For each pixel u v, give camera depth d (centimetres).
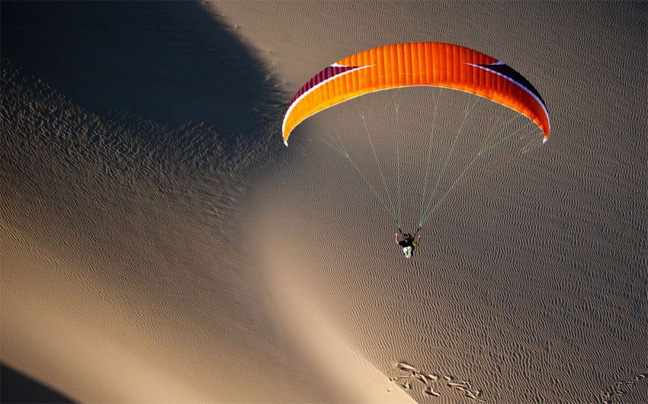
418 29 2602
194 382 1636
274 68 2480
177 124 2228
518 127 2252
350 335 1708
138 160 2094
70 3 2539
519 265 1880
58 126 2103
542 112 1281
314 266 1850
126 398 1603
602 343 1747
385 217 1972
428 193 2048
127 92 2284
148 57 2434
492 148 2186
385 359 1673
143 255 1858
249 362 1666
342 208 1997
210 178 2092
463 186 2072
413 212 1989
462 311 1770
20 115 2089
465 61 1201
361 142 2208
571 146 2191
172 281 1809
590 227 1977
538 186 2077
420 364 1666
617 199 2052
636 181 2102
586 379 1689
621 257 1914
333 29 2608
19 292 1709
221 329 1722
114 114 2198
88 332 1686
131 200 1984
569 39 2530
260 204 2028
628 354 1734
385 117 2283
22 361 1605
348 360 1659
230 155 2167
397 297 1786
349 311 1756
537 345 1730
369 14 2650
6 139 2017
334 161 2145
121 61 2391
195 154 2148
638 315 1802
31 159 1992
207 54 2492
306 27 2606
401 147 2192
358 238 1917
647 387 1689
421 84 1205
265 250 1900
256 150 2191
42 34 2384
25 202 1884
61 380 1603
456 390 1636
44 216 1870
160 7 2609
